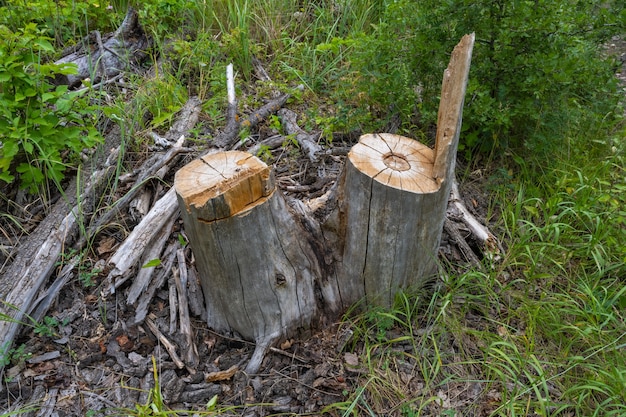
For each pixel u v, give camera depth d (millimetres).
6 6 3102
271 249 1649
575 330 1880
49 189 2230
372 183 1596
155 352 1795
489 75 2293
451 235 2127
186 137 2451
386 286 1823
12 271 1946
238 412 1685
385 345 1849
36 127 2133
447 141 1602
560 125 2361
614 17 2170
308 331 1867
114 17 3188
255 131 2609
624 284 2084
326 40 3102
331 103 2785
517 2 2150
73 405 1674
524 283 2072
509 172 2438
